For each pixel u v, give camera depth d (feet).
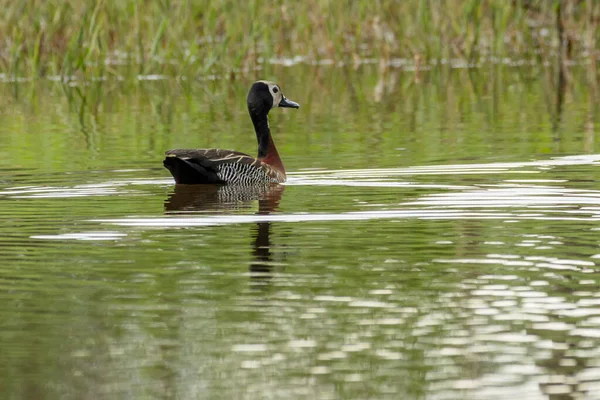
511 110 87.92
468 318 31.32
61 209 48.42
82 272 36.91
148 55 118.21
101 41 114.93
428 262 37.47
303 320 31.37
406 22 126.31
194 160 54.08
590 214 45.24
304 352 28.96
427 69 122.31
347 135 74.49
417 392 26.35
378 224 43.98
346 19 127.24
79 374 27.76
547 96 97.45
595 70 117.29
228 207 48.39
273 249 39.78
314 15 126.93
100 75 114.21
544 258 37.81
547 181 53.57
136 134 77.25
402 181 54.54
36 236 42.65
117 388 26.89
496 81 110.52
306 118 85.56
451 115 85.56
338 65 125.49
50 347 29.60
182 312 32.27
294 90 105.09
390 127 78.54
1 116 88.69
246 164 54.70
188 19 117.60
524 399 25.93
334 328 30.63
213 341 29.81
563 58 127.75
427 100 96.58
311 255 38.81
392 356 28.60
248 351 29.09
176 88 108.37
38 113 90.48
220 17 120.98
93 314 32.12
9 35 115.75
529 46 127.54
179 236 42.32
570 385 26.66
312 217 45.75
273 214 46.57
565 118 81.71
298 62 128.26
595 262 37.22
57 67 117.19
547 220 44.16
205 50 119.24
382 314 31.73
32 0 114.52
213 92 104.99
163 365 28.22
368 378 27.27
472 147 66.90
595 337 29.68
